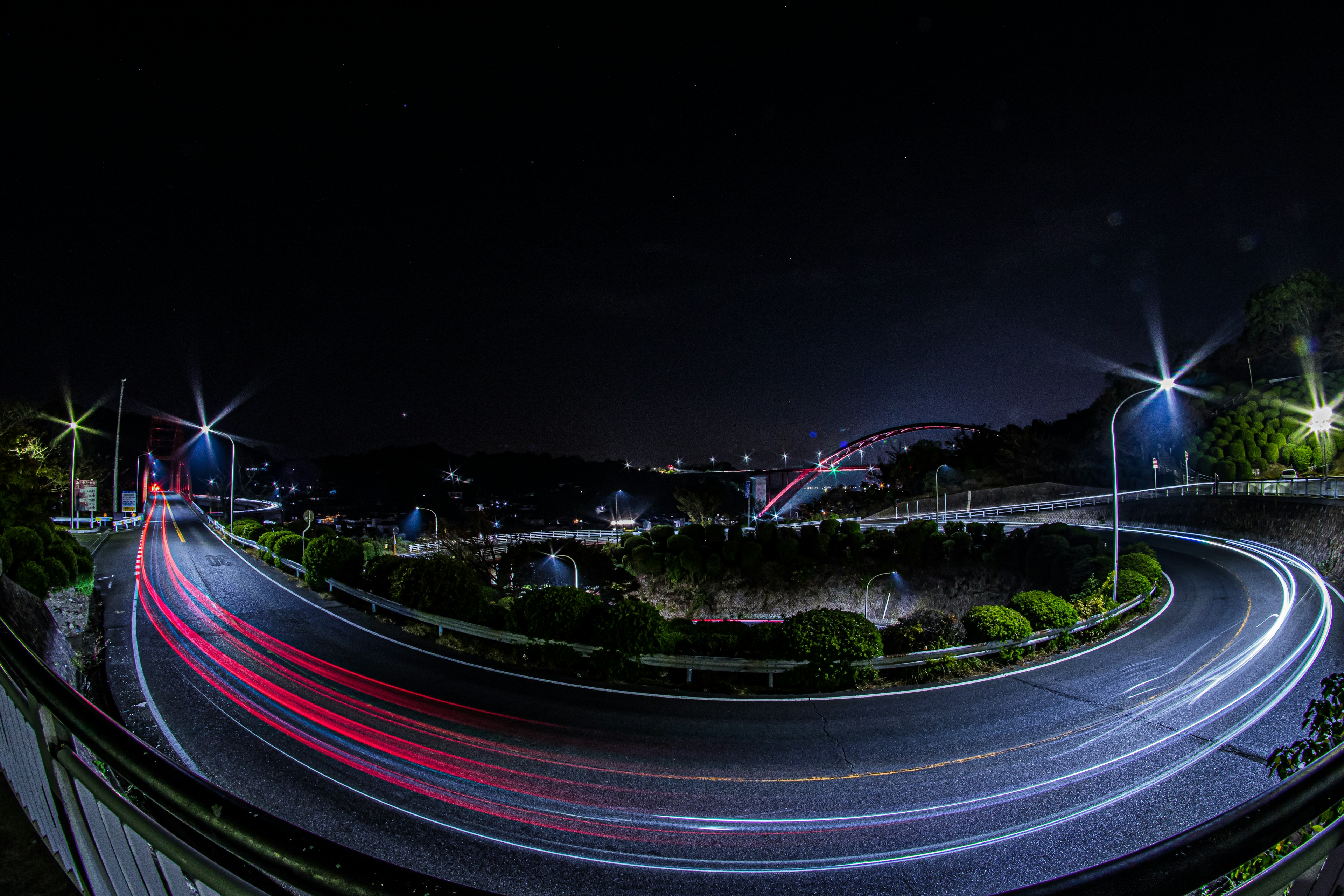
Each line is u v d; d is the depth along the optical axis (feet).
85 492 155.22
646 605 54.34
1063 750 38.34
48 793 8.42
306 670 51.42
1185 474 171.32
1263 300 211.61
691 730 41.45
